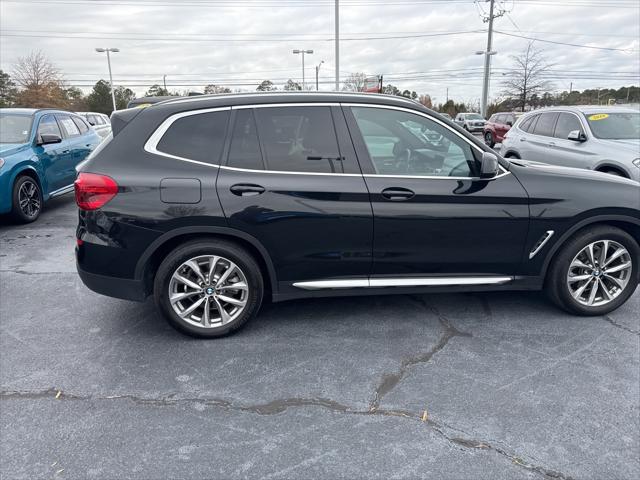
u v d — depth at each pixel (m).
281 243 3.49
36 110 8.40
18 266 5.45
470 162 3.67
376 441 2.55
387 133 3.62
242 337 3.69
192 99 3.58
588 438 2.57
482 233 3.66
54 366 3.30
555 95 43.44
